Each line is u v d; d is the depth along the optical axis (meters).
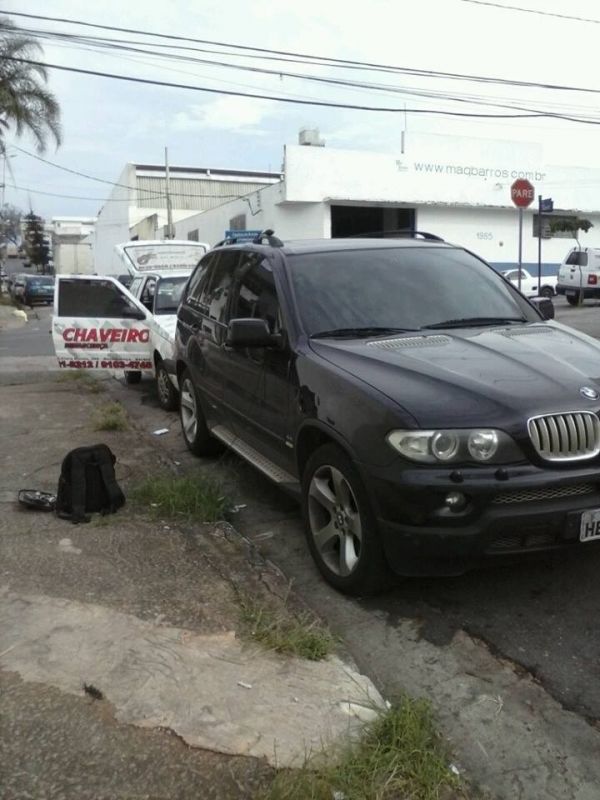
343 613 3.74
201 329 6.16
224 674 3.04
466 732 2.82
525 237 38.19
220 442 6.36
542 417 3.32
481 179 35.91
